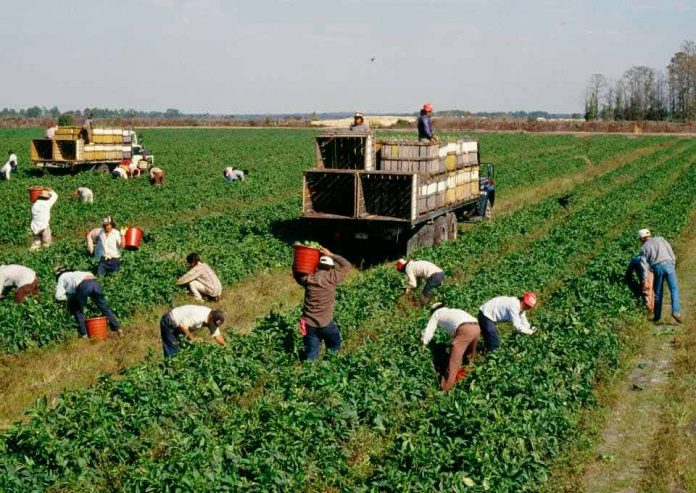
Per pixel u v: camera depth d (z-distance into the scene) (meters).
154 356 14.32
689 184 41.75
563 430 10.64
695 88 167.25
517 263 20.94
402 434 10.01
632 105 173.00
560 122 120.75
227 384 11.62
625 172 50.06
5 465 8.91
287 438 9.62
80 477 9.05
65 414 10.20
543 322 15.08
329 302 13.08
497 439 9.75
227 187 38.88
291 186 41.09
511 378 11.67
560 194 39.72
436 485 8.94
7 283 16.20
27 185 37.69
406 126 120.94
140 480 8.60
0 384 12.91
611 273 19.36
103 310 15.37
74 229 27.70
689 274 21.14
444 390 12.02
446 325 12.58
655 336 15.69
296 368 12.68
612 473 9.95
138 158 44.19
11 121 118.56
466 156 27.16
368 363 12.23
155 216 30.67
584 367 12.53
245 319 16.70
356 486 9.30
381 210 22.84
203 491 8.42
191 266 17.45
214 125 131.25
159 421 10.46
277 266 21.20
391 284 18.23
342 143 22.75
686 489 9.45
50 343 14.95
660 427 11.21
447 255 22.09
